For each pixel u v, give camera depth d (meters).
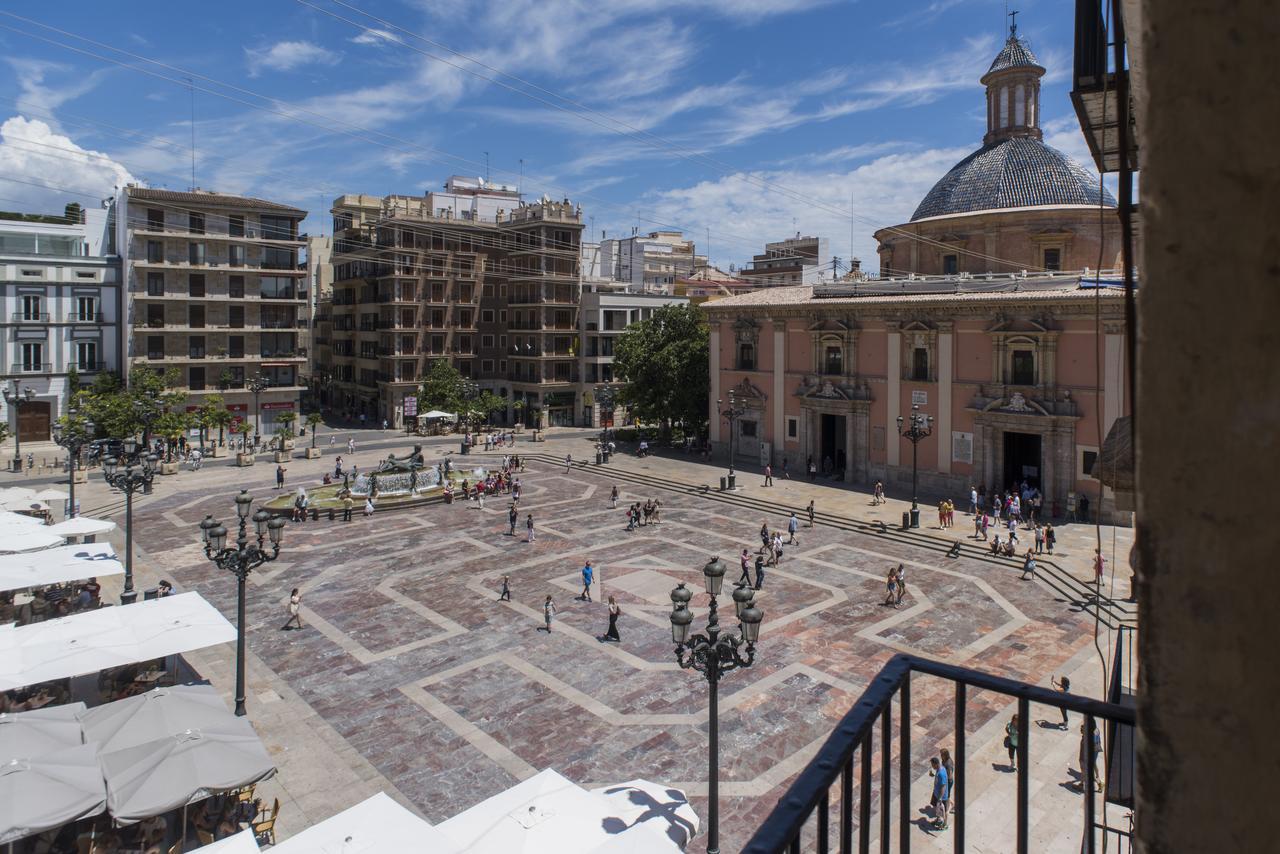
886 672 3.70
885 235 56.53
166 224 70.00
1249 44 1.33
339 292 99.25
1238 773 1.42
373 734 21.83
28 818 14.43
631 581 34.47
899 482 51.31
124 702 18.34
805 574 35.50
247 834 13.95
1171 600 1.48
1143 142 1.49
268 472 59.53
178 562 36.91
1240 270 1.37
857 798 17.95
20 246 69.31
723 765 20.20
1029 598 32.09
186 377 71.62
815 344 55.31
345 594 32.84
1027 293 44.16
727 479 52.16
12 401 57.09
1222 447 1.41
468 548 39.78
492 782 19.61
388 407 85.00
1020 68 53.88
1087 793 4.71
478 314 90.19
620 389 77.81
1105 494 41.88
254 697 23.89
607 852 11.78
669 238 135.25
